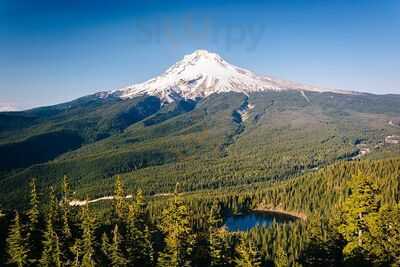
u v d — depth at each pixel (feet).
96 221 286.66
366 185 207.51
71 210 326.65
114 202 344.90
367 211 206.18
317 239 254.68
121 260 245.45
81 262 255.50
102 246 254.88
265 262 366.02
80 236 283.38
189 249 230.27
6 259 280.31
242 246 232.32
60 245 263.70
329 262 240.53
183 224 230.68
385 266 200.75
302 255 277.03
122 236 266.36
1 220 318.65
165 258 236.43
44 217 309.83
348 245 210.18
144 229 281.13
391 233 206.28
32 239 281.95
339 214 256.11
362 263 203.21
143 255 256.73
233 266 252.01
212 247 244.83
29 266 264.11
